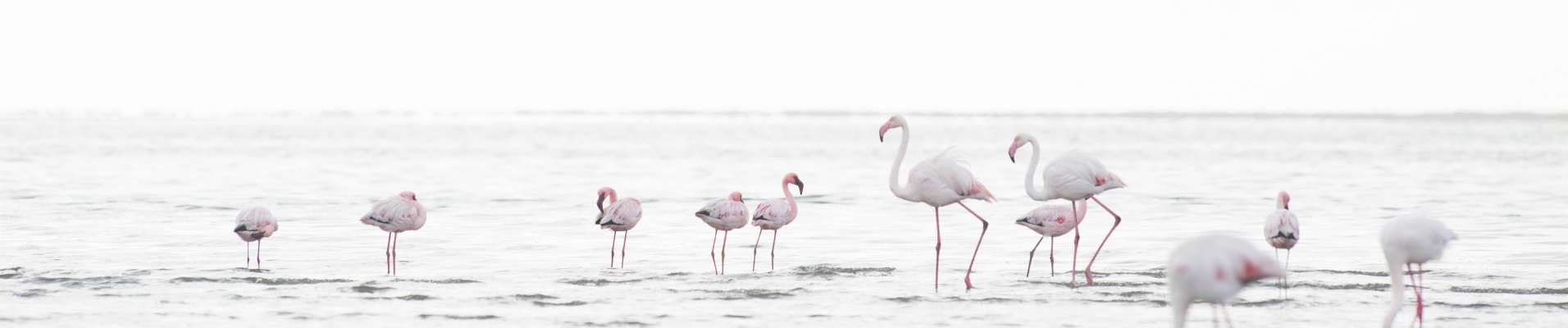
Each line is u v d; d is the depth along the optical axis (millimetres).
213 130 106875
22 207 25000
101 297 13000
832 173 40969
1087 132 116062
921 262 16344
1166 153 59844
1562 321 11727
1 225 21156
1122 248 17969
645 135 96625
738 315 12164
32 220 22141
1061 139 89875
